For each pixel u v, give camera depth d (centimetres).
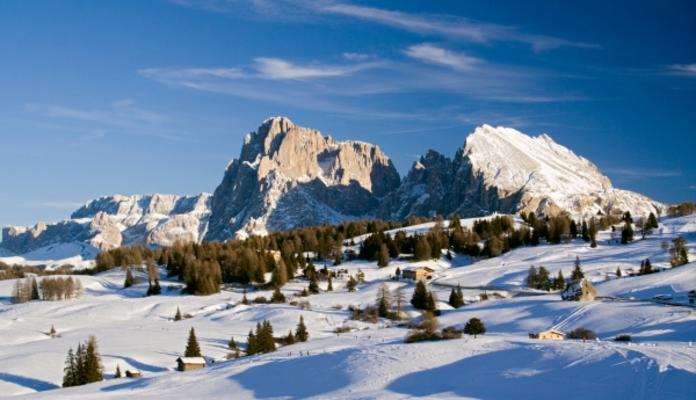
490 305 18525
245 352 15162
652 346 10412
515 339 12381
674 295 17975
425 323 15538
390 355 11350
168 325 19425
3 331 18600
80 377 12838
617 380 8738
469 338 12744
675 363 9125
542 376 9312
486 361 10400
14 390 12600
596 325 15112
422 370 10400
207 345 16075
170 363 14400
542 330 15162
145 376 12962
